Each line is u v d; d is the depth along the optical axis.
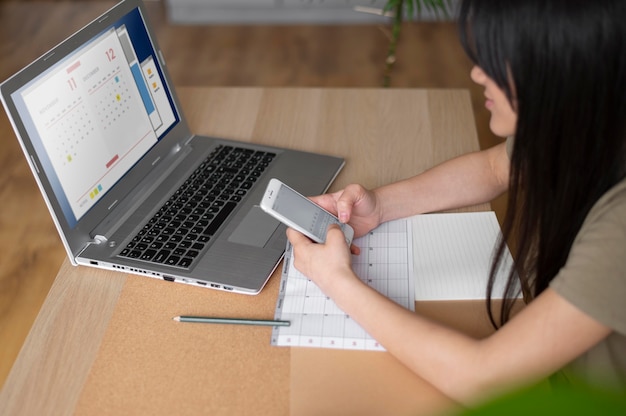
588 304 0.73
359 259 1.03
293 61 3.37
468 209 1.14
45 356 0.89
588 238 0.76
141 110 1.19
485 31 0.74
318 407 0.80
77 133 1.03
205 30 3.66
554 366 0.77
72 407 0.82
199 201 1.16
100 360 0.88
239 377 0.85
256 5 3.62
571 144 0.75
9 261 2.22
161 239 1.07
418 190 1.13
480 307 0.94
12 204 2.47
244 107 1.46
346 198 1.04
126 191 1.15
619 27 0.68
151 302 0.97
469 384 0.79
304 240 0.97
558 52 0.70
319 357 0.87
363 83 3.19
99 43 1.09
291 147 1.33
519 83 0.74
